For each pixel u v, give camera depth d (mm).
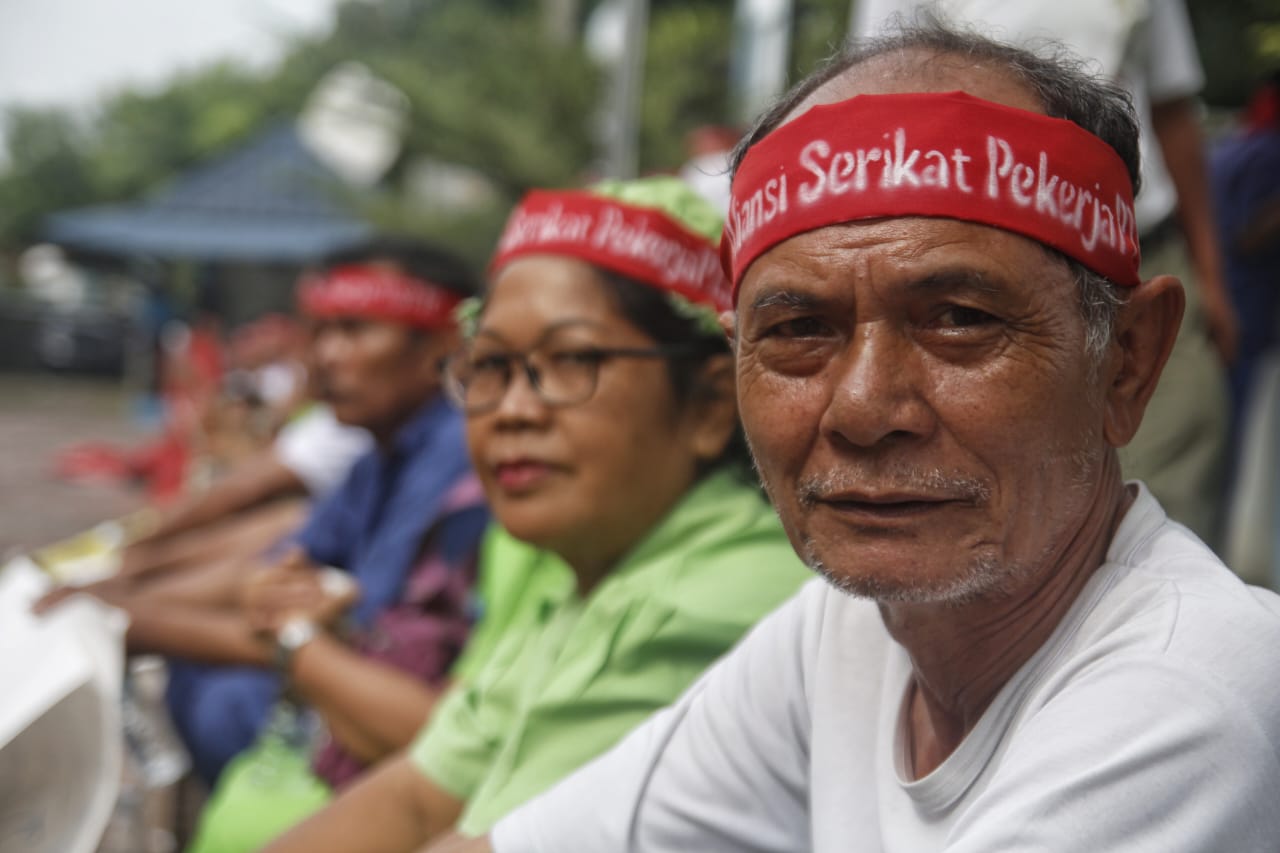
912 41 967
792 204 904
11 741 1306
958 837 885
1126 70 2271
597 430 1528
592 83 8492
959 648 973
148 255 16844
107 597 2355
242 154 17516
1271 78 3545
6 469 10445
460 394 1711
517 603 1865
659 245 1553
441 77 8875
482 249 8914
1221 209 3521
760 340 937
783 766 1162
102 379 21141
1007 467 875
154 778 2182
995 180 868
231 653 2254
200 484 5602
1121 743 828
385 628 2225
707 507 1550
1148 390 967
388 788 1628
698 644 1464
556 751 1468
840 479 891
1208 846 804
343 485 2904
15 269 31250
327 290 2773
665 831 1193
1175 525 985
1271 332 3412
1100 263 897
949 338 871
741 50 5914
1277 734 820
